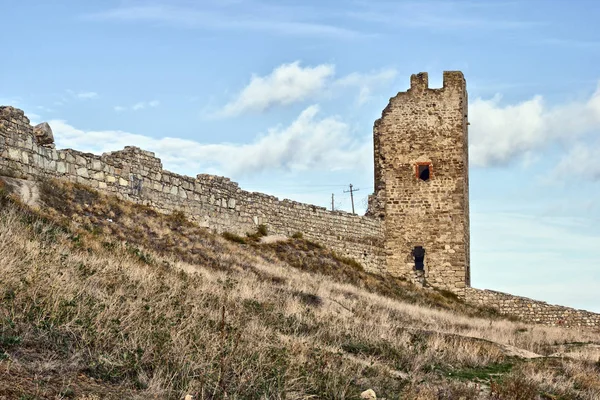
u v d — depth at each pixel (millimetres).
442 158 45781
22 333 13383
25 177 27250
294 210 41344
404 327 25297
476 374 19500
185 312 17281
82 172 30047
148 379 13250
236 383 14016
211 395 13438
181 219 34156
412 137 46125
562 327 41344
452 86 46156
